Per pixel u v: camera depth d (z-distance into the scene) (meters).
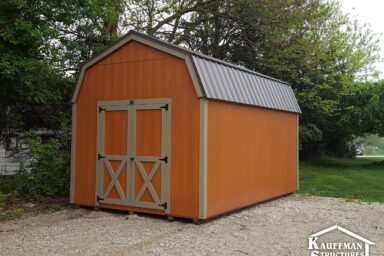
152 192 7.38
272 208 8.59
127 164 7.71
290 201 9.64
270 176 9.41
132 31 7.68
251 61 17.80
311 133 18.25
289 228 6.69
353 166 18.59
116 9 12.95
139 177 7.57
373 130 18.62
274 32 16.17
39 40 9.33
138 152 7.60
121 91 7.89
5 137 11.41
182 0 16.16
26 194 9.23
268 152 9.30
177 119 7.19
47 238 6.02
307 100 17.33
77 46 11.31
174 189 7.16
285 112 10.28
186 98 7.11
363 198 10.24
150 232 6.35
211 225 6.87
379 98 17.77
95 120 8.20
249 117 8.43
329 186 12.20
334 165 19.08
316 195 10.70
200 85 6.89
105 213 7.89
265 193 9.13
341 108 18.67
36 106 11.40
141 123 7.61
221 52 18.42
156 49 7.46
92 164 8.21
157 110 7.43
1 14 9.02
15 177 10.10
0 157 13.34
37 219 7.42
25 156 11.05
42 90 9.99
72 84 11.43
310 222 7.19
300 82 17.42
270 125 9.44
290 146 10.63
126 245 5.59
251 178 8.48
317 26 17.52
